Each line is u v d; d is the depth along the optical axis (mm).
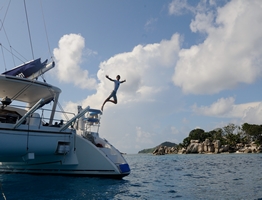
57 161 8742
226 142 81250
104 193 5941
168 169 14461
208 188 6941
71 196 5488
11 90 9844
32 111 6898
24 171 9508
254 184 7605
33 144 7297
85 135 9820
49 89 9625
